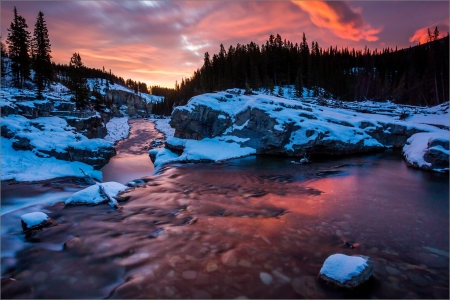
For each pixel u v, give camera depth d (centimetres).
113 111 8425
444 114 3078
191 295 421
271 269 495
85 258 545
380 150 2181
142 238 634
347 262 466
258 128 2125
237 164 1702
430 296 424
